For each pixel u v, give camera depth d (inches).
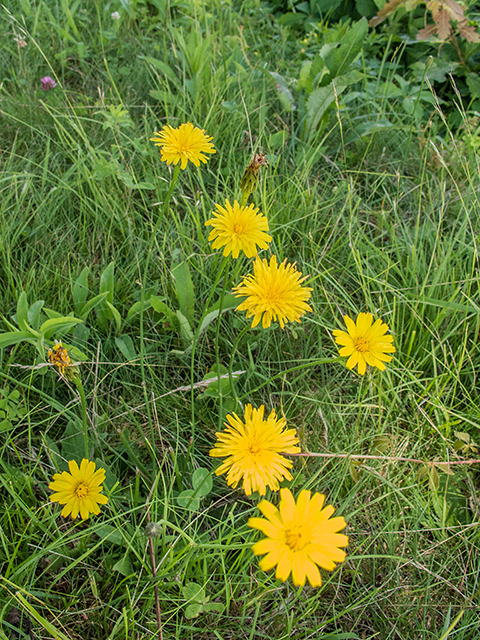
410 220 18.0
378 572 10.9
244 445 8.1
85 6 24.9
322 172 19.3
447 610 10.6
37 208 15.5
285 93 20.1
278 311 8.7
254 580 9.9
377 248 16.1
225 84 19.9
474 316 14.8
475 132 20.2
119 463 11.8
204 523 11.0
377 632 9.9
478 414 13.1
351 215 15.6
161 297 13.9
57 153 17.8
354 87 22.4
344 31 20.6
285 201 17.0
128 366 13.3
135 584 9.7
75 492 8.6
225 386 11.8
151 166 17.5
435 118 22.0
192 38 19.7
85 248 15.8
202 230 16.1
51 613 9.3
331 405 13.3
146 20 24.7
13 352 11.7
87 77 21.1
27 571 9.6
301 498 6.9
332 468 11.6
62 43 21.8
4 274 14.6
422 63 22.7
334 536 6.8
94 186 15.8
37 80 20.8
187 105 20.0
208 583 10.0
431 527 11.5
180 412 12.8
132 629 9.2
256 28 26.5
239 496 11.4
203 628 9.7
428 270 14.8
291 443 8.3
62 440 11.2
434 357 13.4
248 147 18.9
